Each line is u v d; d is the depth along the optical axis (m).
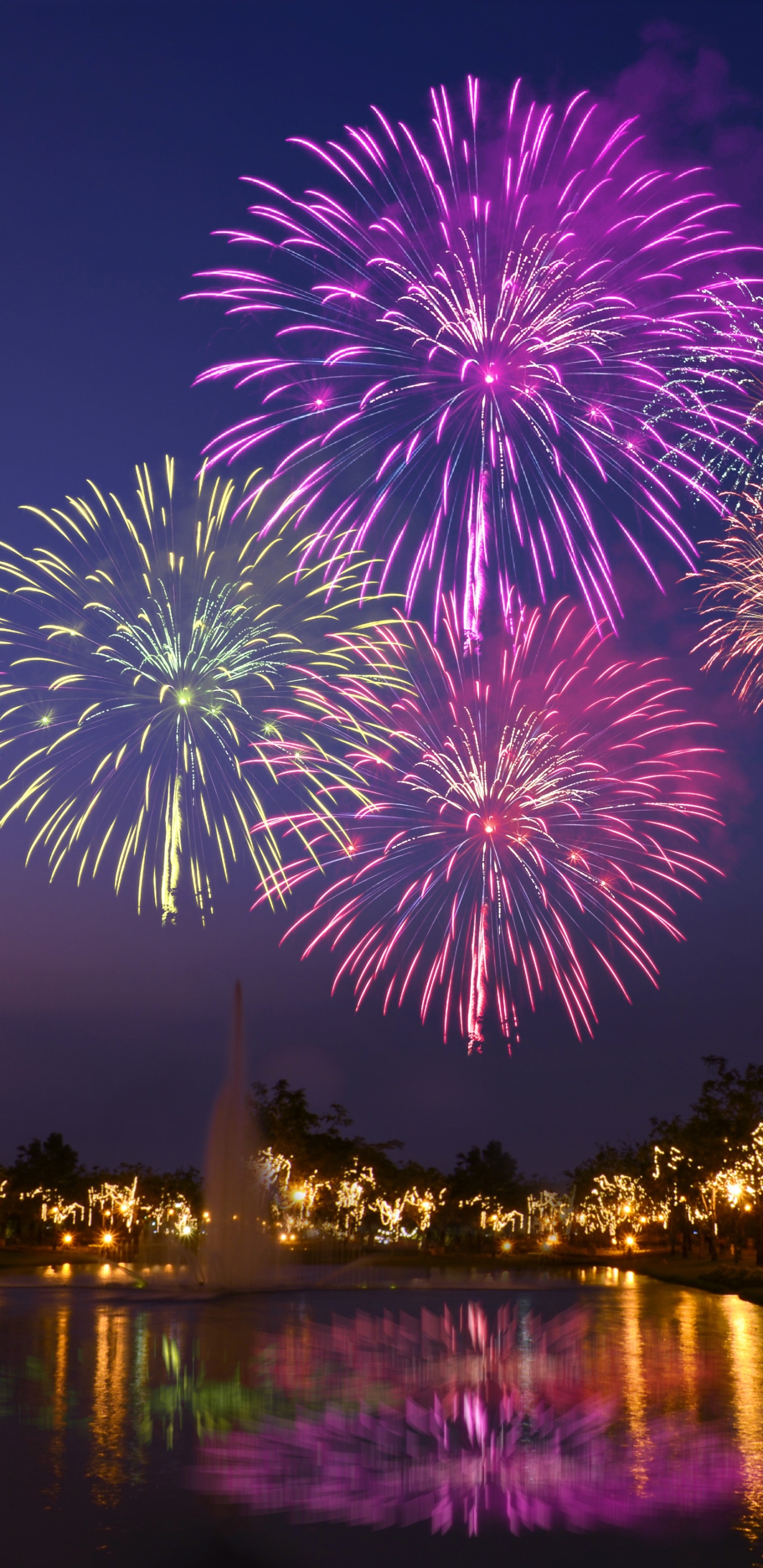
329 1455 23.27
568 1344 43.00
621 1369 36.03
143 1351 40.06
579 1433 25.56
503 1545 17.25
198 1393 30.78
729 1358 38.94
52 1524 17.98
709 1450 23.80
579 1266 128.38
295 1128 145.12
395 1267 122.75
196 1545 17.02
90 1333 46.06
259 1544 17.19
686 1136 129.38
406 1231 179.50
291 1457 23.03
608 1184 187.38
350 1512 19.00
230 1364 36.94
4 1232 188.25
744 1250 127.38
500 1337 46.38
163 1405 28.70
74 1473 21.33
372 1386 32.47
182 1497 19.75
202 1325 50.00
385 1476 21.47
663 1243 180.25
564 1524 18.39
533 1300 69.19
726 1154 116.94
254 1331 47.59
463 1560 16.52
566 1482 21.16
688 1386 32.47
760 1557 16.66
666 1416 27.66
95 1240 186.12
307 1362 37.34
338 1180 162.25
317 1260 134.12
